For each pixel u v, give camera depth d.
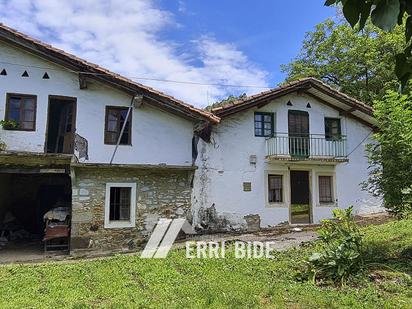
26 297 6.43
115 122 12.88
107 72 12.17
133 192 12.72
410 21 1.76
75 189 12.10
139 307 5.67
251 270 7.89
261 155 14.77
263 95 14.32
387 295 5.92
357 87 24.19
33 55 12.23
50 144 13.25
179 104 12.78
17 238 14.91
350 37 24.02
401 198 7.91
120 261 9.41
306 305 5.59
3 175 15.02
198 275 7.67
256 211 14.38
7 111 11.82
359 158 16.31
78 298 6.34
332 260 7.15
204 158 13.79
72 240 11.80
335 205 15.66
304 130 15.56
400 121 7.91
